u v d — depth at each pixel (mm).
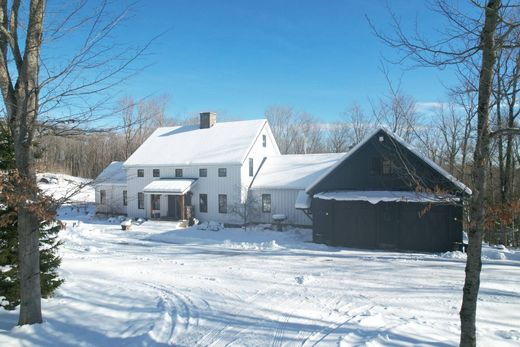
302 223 30625
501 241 23453
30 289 8234
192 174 34500
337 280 13539
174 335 7820
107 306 9812
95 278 13070
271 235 27703
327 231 24219
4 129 9383
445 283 13234
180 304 9969
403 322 8562
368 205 23125
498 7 5000
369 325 8266
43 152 10977
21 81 7441
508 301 10953
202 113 39000
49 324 8359
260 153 35969
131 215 37375
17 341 7516
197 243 24906
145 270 15023
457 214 20969
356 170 23906
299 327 8211
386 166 23078
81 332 8055
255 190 32688
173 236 27594
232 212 32375
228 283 12648
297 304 10156
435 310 9883
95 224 34750
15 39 7707
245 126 36875
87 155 42469
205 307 9711
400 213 22219
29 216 8102
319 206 24594
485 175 5547
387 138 22453
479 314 9672
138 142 59281
